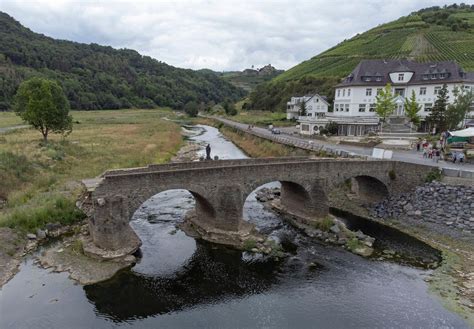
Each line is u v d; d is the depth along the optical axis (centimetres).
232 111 15850
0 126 8644
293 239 3131
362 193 4188
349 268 2609
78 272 2338
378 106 6700
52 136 6962
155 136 8000
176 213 3666
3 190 3409
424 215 3428
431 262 2695
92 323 1939
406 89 7512
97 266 2417
